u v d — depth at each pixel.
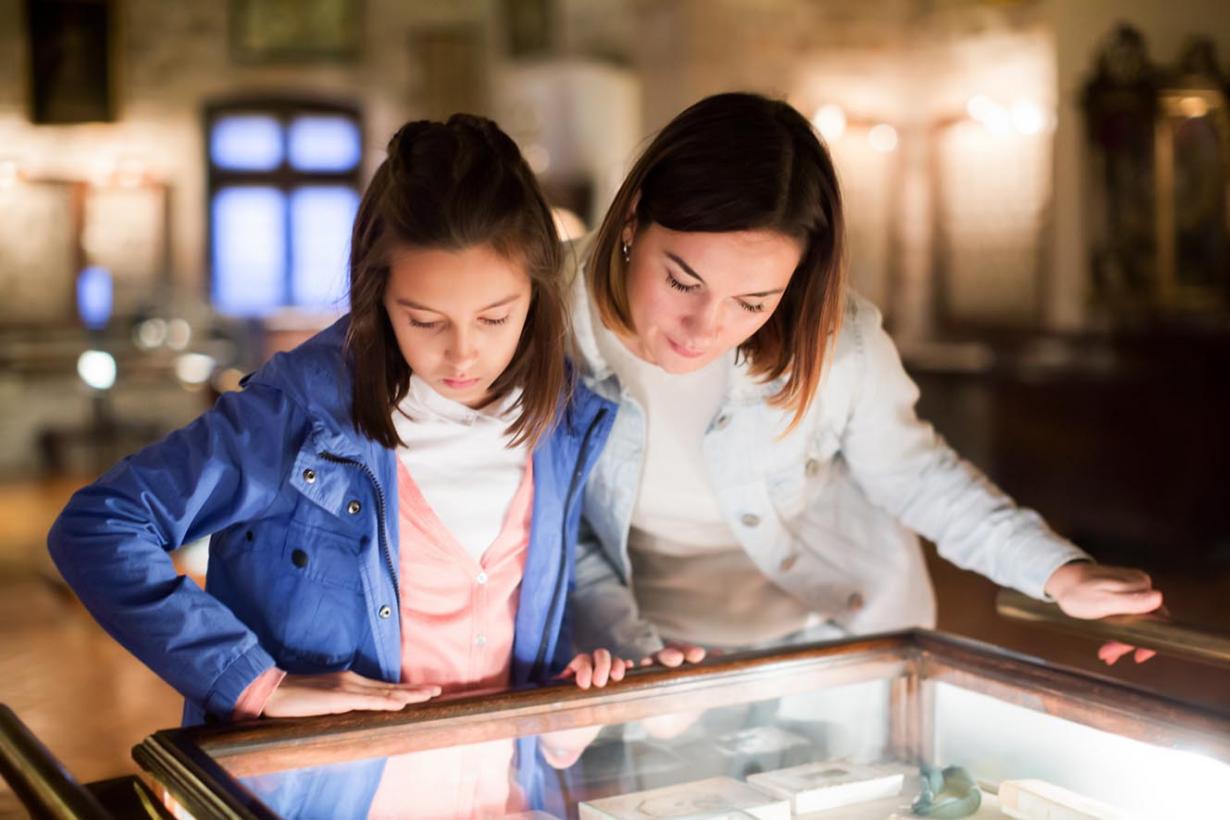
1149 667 4.29
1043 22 9.03
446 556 1.44
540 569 1.49
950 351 8.76
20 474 10.65
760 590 1.85
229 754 1.07
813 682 1.32
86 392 11.28
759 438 1.69
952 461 1.74
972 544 1.68
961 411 7.96
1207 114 7.32
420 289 1.23
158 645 1.21
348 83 12.17
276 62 12.05
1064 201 8.05
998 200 9.43
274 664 1.25
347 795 1.07
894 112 9.84
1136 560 6.21
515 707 1.19
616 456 1.68
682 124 1.37
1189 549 6.19
